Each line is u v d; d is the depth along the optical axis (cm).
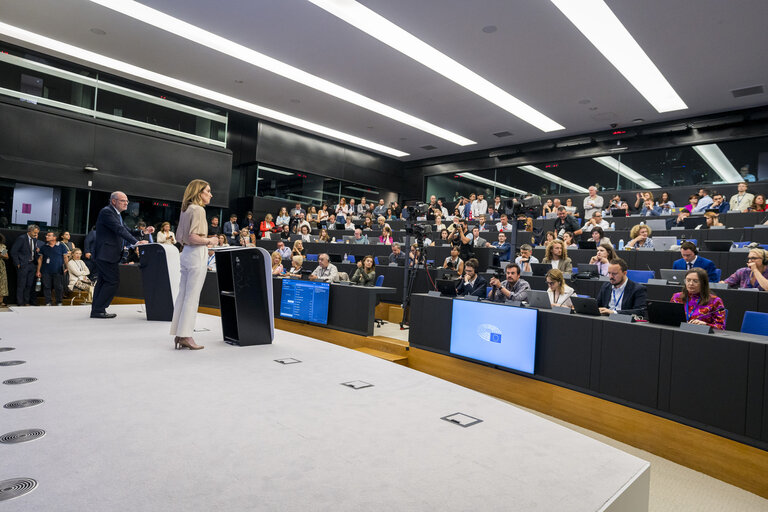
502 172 1505
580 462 189
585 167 1339
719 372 296
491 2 697
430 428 217
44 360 296
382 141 1504
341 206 1433
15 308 530
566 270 656
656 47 793
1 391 233
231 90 1127
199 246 354
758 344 279
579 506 153
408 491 155
